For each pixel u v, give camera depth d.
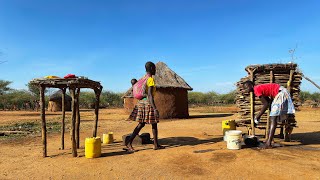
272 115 6.14
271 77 7.01
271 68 6.98
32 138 8.94
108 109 31.88
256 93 6.33
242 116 7.48
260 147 6.19
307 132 8.83
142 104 6.46
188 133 9.21
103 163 5.40
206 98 39.44
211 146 6.57
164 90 15.59
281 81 7.00
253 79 7.23
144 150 6.49
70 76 6.07
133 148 6.55
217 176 4.42
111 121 14.84
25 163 5.60
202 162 5.19
